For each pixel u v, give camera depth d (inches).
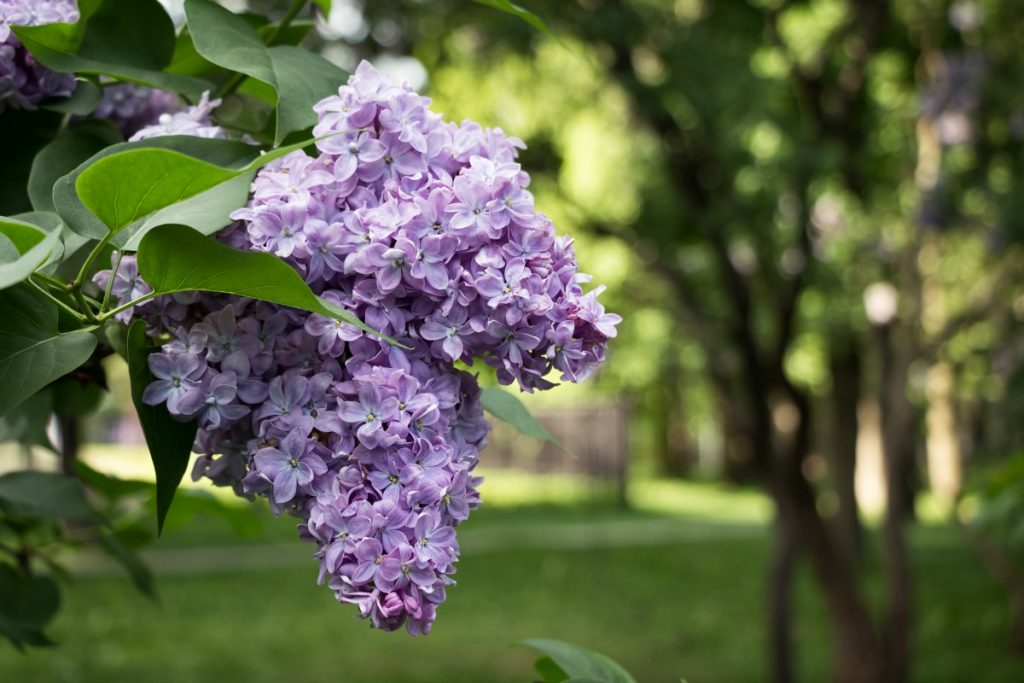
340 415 43.5
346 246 44.5
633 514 868.6
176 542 628.1
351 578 41.9
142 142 47.8
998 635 410.0
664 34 219.0
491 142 48.1
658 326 569.9
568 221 257.6
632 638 409.1
